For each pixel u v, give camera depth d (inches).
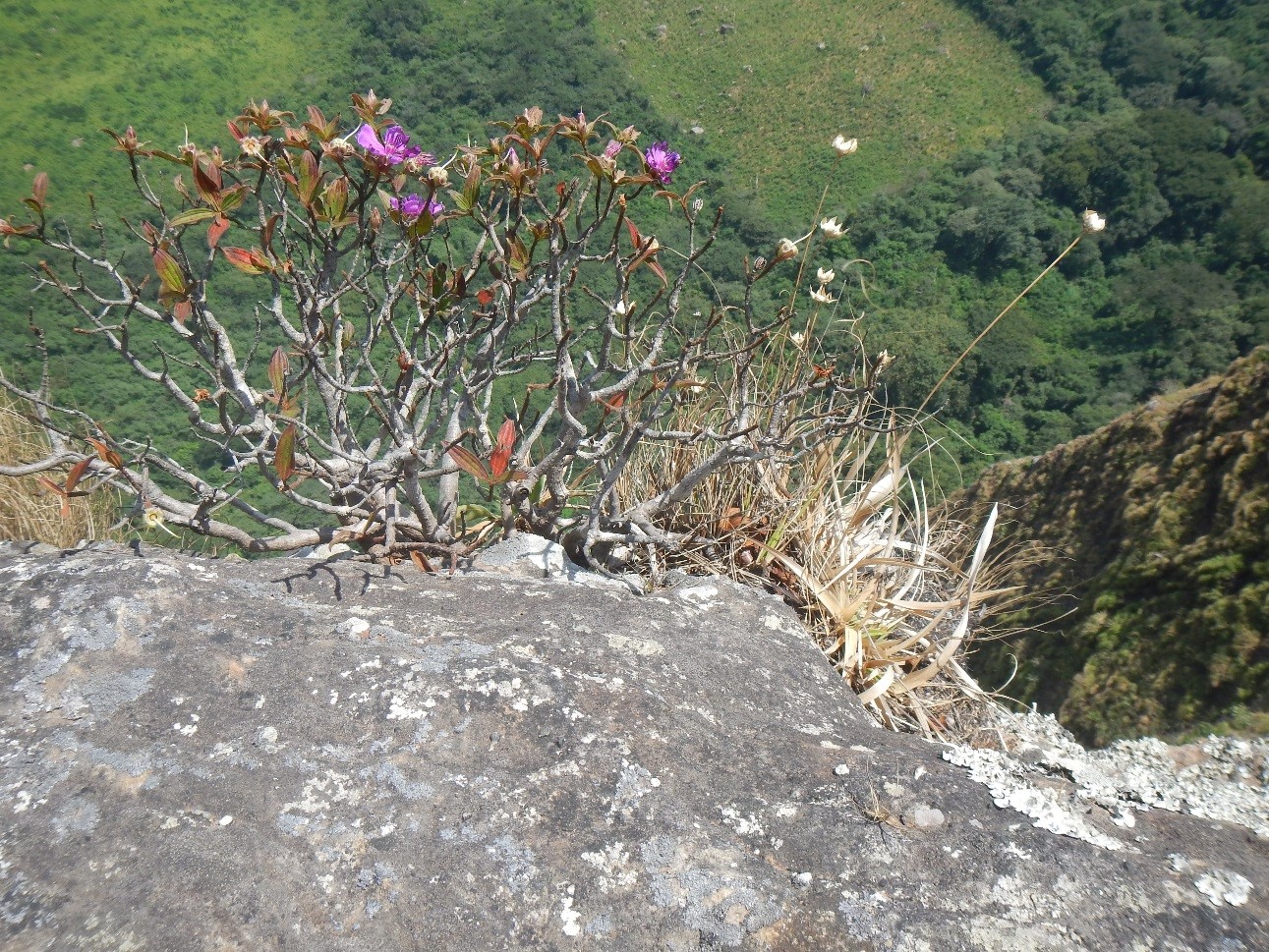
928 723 81.8
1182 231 1770.4
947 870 47.3
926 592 103.7
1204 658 222.1
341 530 77.0
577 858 47.3
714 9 2650.1
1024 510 351.9
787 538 95.7
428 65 2242.9
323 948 42.3
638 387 98.0
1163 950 42.9
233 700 52.9
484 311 80.3
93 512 110.7
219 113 2044.8
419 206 70.3
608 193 70.7
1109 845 49.4
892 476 100.5
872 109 2262.6
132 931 40.9
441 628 63.5
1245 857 50.5
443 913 44.3
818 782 54.0
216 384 69.8
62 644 54.0
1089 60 2445.9
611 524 89.2
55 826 44.8
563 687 56.7
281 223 72.6
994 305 1573.6
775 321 77.8
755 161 2142.0
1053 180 1881.2
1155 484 295.1
